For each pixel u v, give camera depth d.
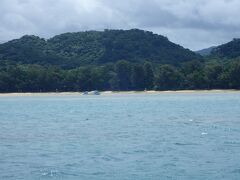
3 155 48.56
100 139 60.62
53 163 43.59
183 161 43.34
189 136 61.69
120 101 161.75
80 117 99.56
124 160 44.44
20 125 83.06
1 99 192.62
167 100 161.00
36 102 165.62
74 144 56.19
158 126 76.56
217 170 39.19
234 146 51.69
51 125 82.19
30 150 51.88
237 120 84.31
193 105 128.88
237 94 193.00
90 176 37.91
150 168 40.47
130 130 71.06
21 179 37.22
